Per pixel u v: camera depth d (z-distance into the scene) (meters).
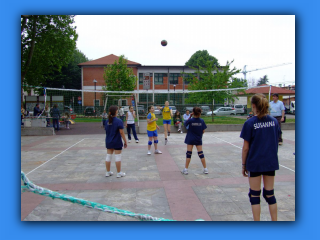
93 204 3.50
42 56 21.36
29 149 9.60
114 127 5.86
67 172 6.41
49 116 16.98
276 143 3.29
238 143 10.76
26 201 4.49
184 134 14.12
